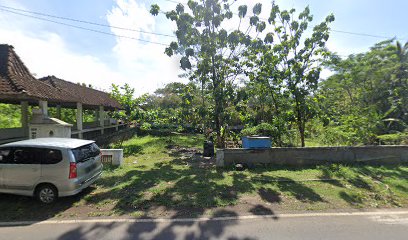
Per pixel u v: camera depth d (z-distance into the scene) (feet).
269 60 32.96
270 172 25.00
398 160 29.14
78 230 13.00
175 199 17.42
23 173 16.67
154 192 18.81
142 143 47.93
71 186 16.37
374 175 23.68
